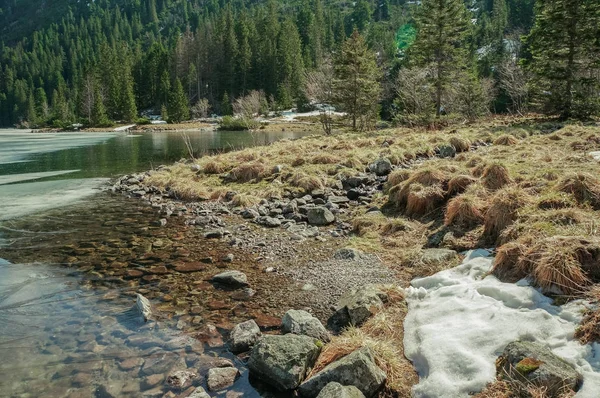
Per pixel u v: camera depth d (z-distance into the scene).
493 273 5.12
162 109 87.25
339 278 6.17
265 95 88.19
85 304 5.53
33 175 17.95
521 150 11.99
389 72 62.16
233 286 6.06
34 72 145.38
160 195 13.36
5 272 6.70
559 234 4.98
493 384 3.32
